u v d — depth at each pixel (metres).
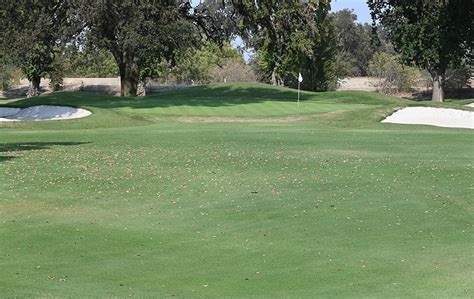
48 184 15.94
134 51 44.66
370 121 31.73
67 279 9.28
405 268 9.64
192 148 22.25
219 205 13.91
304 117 34.94
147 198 14.64
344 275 9.38
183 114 36.59
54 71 78.50
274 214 13.09
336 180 16.27
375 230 11.87
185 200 14.43
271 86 55.31
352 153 20.66
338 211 13.23
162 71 76.19
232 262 10.12
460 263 9.82
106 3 38.38
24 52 40.06
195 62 86.31
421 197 14.30
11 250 10.73
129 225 12.36
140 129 28.97
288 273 9.55
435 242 11.05
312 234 11.66
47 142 24.45
